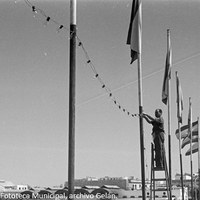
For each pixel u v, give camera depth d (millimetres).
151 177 39125
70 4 15867
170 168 39844
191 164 62656
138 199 99125
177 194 115688
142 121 30797
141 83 30703
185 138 60594
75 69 15820
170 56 40750
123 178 137000
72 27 15867
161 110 38406
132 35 30047
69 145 15508
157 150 38531
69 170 15398
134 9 30047
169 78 40844
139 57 30031
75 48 15875
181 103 49281
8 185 93812
